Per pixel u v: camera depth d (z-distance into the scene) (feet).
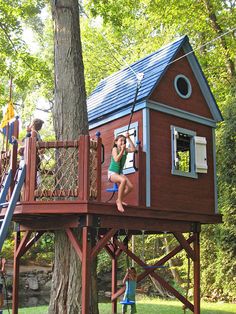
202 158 33.68
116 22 41.50
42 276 68.59
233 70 60.18
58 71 28.71
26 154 24.82
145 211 28.04
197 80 35.12
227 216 48.11
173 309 40.06
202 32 62.23
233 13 60.23
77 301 25.94
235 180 48.34
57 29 29.04
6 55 52.75
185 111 33.12
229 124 50.01
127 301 31.48
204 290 51.16
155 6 58.44
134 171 29.17
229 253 47.73
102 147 26.40
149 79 32.19
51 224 26.73
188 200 31.96
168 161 30.99
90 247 24.94
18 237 31.94
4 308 47.06
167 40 64.03
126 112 31.99
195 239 32.76
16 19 51.55
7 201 25.81
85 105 28.84
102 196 33.53
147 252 67.92
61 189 24.32
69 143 24.58
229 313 37.63
